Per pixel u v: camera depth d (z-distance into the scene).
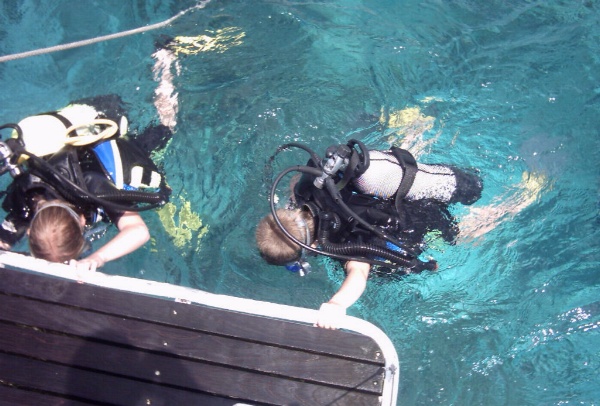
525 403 3.56
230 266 3.93
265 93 4.54
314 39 5.00
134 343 3.07
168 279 3.91
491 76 4.78
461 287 3.87
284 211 3.27
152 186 3.69
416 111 4.49
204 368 3.01
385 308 3.82
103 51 4.95
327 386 2.95
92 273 3.09
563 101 4.62
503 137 4.38
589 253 3.97
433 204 3.56
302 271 3.35
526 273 3.91
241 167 4.21
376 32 5.11
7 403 3.01
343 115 4.43
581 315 3.79
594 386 3.59
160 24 4.43
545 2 5.48
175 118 4.35
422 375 3.66
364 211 3.31
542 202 4.12
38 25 5.29
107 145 3.45
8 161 3.06
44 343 3.10
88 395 3.00
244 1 5.32
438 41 5.06
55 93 4.71
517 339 3.75
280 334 3.02
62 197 3.20
